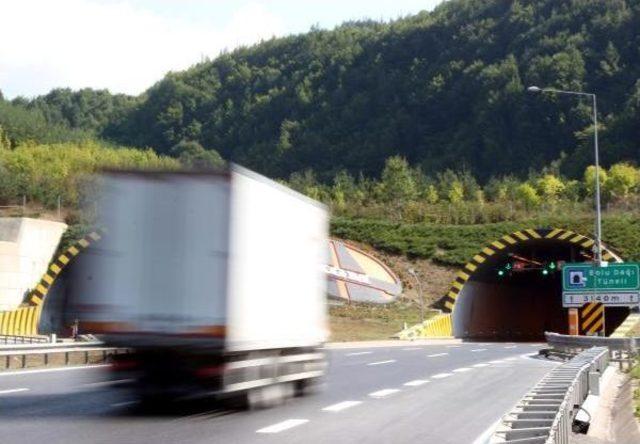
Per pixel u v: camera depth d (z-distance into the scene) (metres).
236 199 17.77
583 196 131.00
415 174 156.25
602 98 182.00
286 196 20.69
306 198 22.33
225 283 17.53
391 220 98.19
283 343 20.47
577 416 17.34
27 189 111.25
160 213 17.91
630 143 157.38
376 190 140.50
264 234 19.19
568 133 178.62
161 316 17.69
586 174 133.38
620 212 92.50
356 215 100.50
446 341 70.94
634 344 38.47
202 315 17.56
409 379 29.44
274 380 20.30
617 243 81.25
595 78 186.38
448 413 19.56
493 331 88.50
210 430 15.86
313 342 22.97
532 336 96.81
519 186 140.50
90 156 159.00
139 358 18.00
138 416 17.88
